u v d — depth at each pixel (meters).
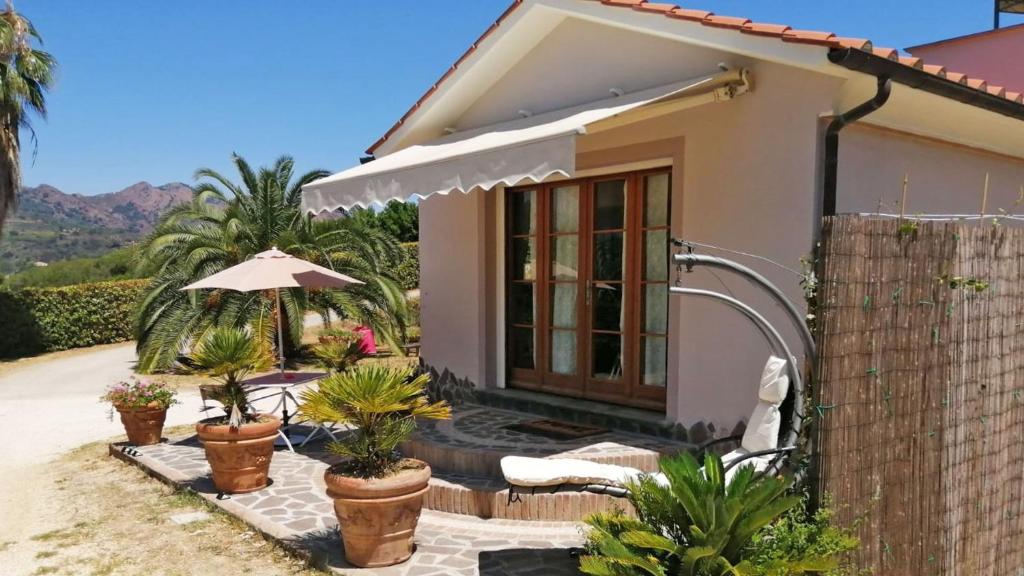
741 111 8.15
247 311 20.86
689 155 8.77
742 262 8.16
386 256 24.78
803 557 4.53
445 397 12.78
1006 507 6.13
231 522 8.23
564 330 11.23
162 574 6.90
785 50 6.81
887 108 7.76
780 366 6.11
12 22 24.73
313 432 11.53
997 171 10.41
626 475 5.98
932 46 16.39
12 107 24.75
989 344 5.85
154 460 10.88
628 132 9.58
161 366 20.53
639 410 10.01
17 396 19.05
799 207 7.57
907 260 5.26
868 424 5.11
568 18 10.12
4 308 27.23
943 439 5.53
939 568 5.55
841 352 4.96
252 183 23.09
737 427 8.30
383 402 6.57
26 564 7.27
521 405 11.08
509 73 11.22
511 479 5.98
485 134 10.59
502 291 11.97
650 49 9.19
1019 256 6.08
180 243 22.27
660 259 9.84
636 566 4.71
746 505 4.66
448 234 12.64
